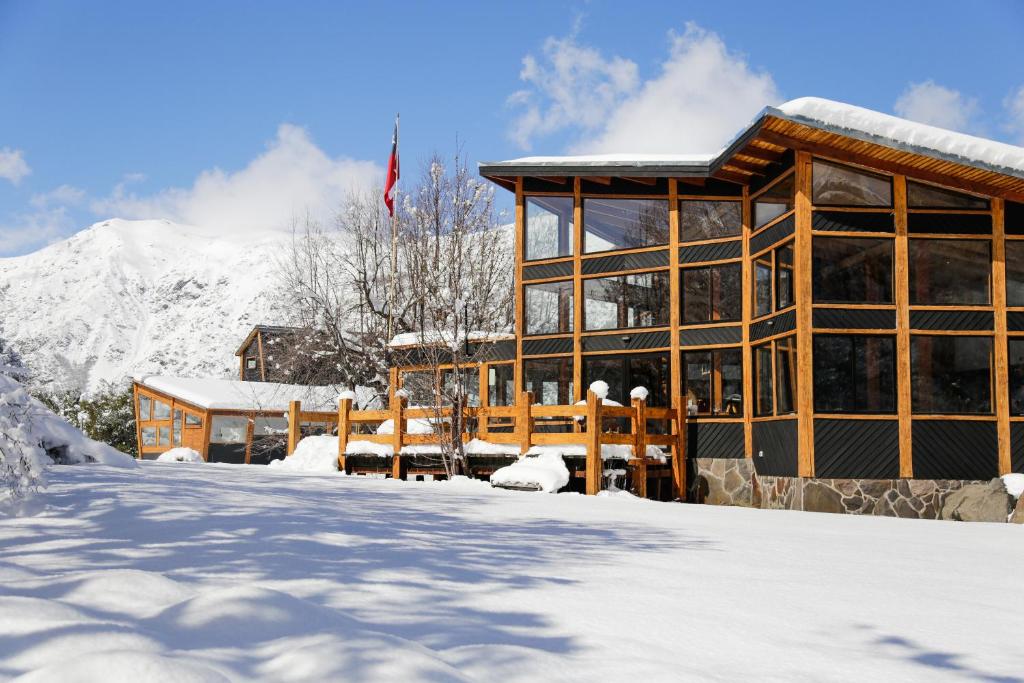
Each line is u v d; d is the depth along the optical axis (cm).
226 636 252
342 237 3509
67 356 16988
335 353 3247
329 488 1130
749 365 1808
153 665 189
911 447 1531
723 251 1889
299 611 279
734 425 1828
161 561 443
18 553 457
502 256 2972
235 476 1304
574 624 354
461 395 1683
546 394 2117
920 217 1593
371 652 229
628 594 431
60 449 1171
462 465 1630
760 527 888
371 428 2419
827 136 1535
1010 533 966
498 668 265
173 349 16962
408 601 378
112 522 574
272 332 3781
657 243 1994
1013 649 351
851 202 1599
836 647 343
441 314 2197
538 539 652
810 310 1569
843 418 1545
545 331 2130
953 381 1561
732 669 299
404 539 589
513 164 2083
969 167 1486
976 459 1532
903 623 397
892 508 1520
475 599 392
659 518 934
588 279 2080
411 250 2786
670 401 1927
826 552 673
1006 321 1570
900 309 1566
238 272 19938
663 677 278
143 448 3394
